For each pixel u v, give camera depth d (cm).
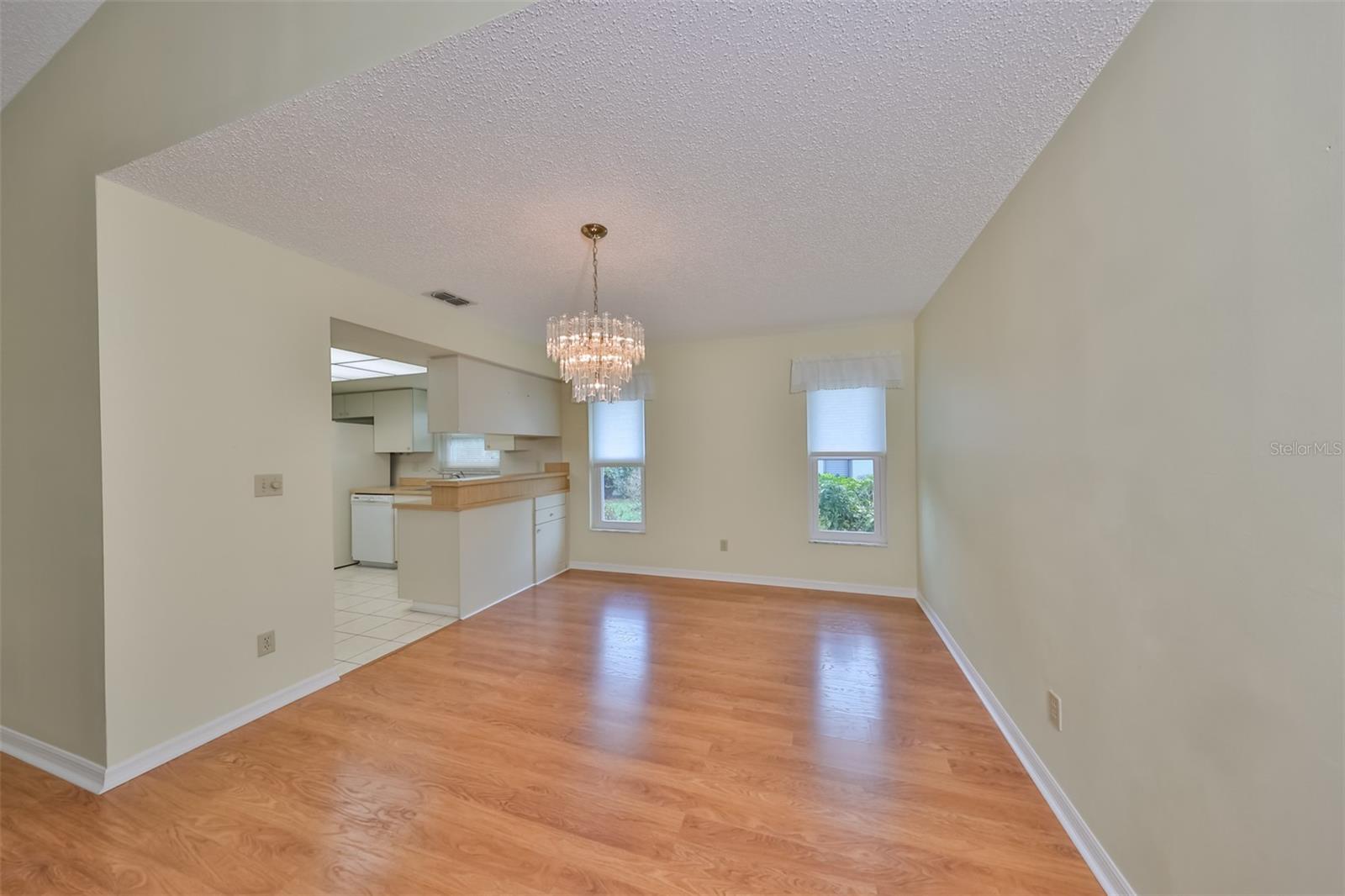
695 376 455
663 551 467
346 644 309
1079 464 144
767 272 274
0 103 198
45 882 136
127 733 179
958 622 273
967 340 248
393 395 578
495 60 122
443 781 177
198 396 201
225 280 211
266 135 152
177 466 194
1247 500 88
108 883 135
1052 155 156
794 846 147
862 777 178
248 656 218
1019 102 140
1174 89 104
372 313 282
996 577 213
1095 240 134
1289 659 81
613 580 454
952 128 151
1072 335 147
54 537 183
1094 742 138
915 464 392
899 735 204
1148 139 112
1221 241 92
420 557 368
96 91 174
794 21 112
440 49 119
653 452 470
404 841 149
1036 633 174
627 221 211
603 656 287
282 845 148
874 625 336
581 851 146
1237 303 89
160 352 189
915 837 150
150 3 162
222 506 209
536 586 437
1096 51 122
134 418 181
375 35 125
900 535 398
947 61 124
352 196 188
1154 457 112
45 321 183
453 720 219
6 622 194
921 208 202
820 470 426
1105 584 132
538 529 447
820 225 216
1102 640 134
